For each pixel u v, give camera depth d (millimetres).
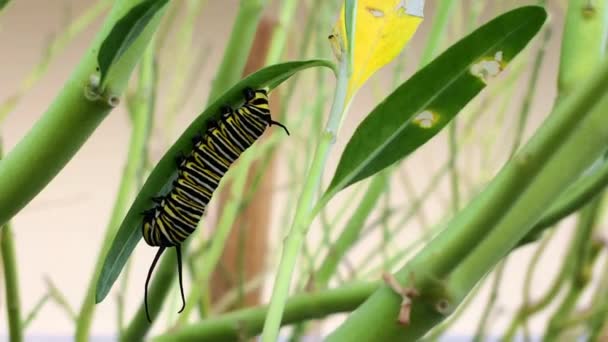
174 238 321
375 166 291
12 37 917
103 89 281
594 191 312
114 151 1008
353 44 289
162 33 451
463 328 1028
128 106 421
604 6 291
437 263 269
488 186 269
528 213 266
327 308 337
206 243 419
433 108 291
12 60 920
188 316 385
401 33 292
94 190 1026
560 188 263
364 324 272
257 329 348
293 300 339
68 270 1048
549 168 262
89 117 283
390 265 426
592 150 260
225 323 347
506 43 283
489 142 475
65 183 1022
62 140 283
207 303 418
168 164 292
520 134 370
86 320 375
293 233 277
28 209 926
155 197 298
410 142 293
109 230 376
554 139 257
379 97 471
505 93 478
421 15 294
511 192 262
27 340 1008
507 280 982
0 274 457
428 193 449
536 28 281
